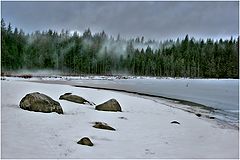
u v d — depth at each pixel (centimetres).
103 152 922
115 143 1055
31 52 11056
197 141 1206
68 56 11719
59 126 1212
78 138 1052
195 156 977
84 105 1959
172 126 1483
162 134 1280
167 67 12244
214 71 12169
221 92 4428
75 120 1390
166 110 2142
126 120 1559
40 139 972
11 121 1195
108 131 1237
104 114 1683
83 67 11506
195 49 13262
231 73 11919
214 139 1266
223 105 2719
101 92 3158
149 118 1689
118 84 5838
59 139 1005
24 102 1508
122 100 2562
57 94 2561
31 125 1162
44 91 2747
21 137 966
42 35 15888
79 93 2852
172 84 6669
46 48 12481
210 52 12838
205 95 3819
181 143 1148
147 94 3650
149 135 1240
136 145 1056
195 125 1579
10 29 11338
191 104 2725
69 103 1952
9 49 9488
